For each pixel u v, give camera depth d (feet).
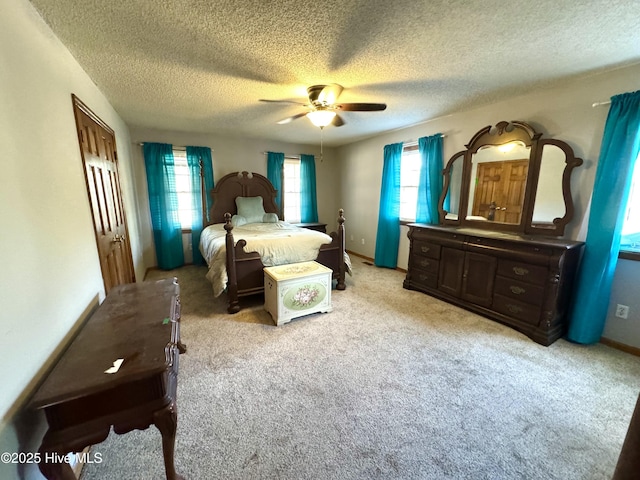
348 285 12.51
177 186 15.34
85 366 3.33
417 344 7.67
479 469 4.22
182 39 5.63
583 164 7.91
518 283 8.29
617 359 7.00
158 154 14.23
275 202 17.54
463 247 9.73
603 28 5.29
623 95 6.82
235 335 8.12
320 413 5.27
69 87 5.80
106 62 6.55
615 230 7.03
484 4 4.57
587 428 4.96
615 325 7.55
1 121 3.29
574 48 6.09
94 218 6.46
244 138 16.49
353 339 7.92
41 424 3.63
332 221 20.06
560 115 8.32
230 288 9.51
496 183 9.91
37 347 3.63
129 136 13.39
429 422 5.08
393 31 5.40
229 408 5.39
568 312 8.10
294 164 18.42
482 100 9.65
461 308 10.00
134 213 12.78
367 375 6.37
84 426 3.18
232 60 6.59
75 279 5.11
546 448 4.57
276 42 5.80
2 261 3.04
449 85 8.27
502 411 5.33
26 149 3.82
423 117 11.93
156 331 4.20
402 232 14.57
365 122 12.76
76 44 5.65
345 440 4.71
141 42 5.72
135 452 4.50
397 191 14.38
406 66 6.98
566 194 8.20
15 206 3.41
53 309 4.15
